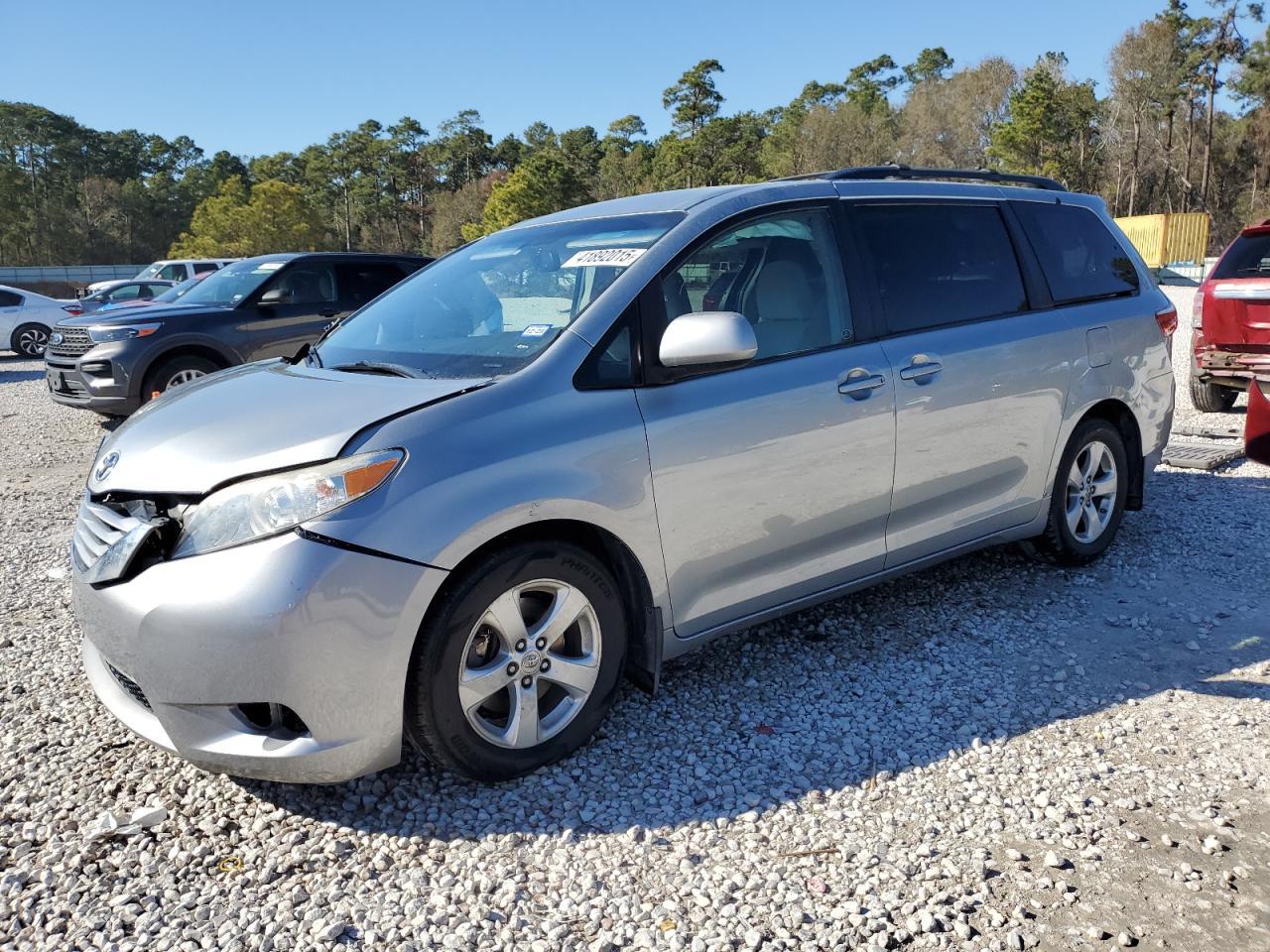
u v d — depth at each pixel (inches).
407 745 125.1
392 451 104.0
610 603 120.2
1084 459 181.5
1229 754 120.2
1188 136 3149.6
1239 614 164.1
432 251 4788.4
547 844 104.7
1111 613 166.1
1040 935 89.3
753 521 130.4
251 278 386.3
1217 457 268.7
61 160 5472.4
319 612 98.5
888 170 160.9
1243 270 307.1
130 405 352.8
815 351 138.5
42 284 3122.5
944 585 180.1
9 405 474.9
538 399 114.3
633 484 118.0
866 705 135.4
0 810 112.7
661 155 4259.4
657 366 122.8
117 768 121.6
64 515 249.4
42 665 152.2
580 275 131.6
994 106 3053.6
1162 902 93.4
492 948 89.1
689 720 131.9
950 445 152.4
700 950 88.3
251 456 104.0
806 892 96.3
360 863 102.3
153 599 100.9
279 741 102.7
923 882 97.3
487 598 108.7
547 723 118.6
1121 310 184.2
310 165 5925.2
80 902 96.0
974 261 163.0
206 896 96.9
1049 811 108.7
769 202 140.8
